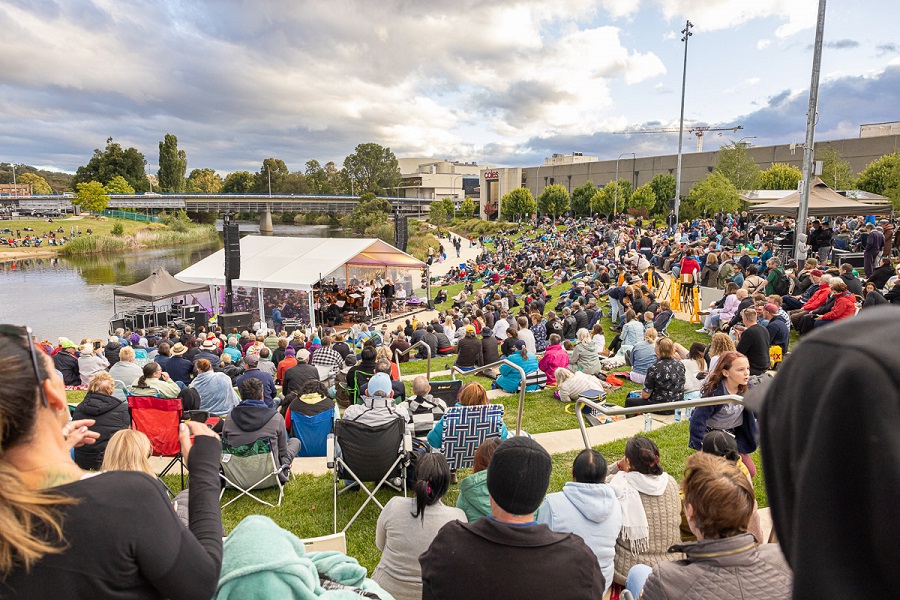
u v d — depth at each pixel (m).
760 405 0.66
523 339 12.29
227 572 1.83
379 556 4.76
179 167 125.31
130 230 85.56
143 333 20.62
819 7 15.52
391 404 5.68
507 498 2.04
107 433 5.88
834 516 0.48
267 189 157.50
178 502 3.39
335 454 5.38
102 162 125.12
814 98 15.95
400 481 5.72
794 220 27.97
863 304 10.83
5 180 181.12
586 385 8.77
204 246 82.75
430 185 154.88
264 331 19.56
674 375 7.13
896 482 0.43
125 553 1.20
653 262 24.59
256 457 5.68
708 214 50.25
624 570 3.50
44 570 1.13
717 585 1.94
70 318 29.94
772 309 9.66
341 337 13.64
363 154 150.62
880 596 0.46
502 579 1.93
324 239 26.41
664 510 3.53
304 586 1.89
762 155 65.25
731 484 2.06
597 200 75.31
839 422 0.48
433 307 30.55
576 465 3.43
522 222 92.81
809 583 0.50
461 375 11.93
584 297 17.97
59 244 72.94
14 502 1.11
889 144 54.72
